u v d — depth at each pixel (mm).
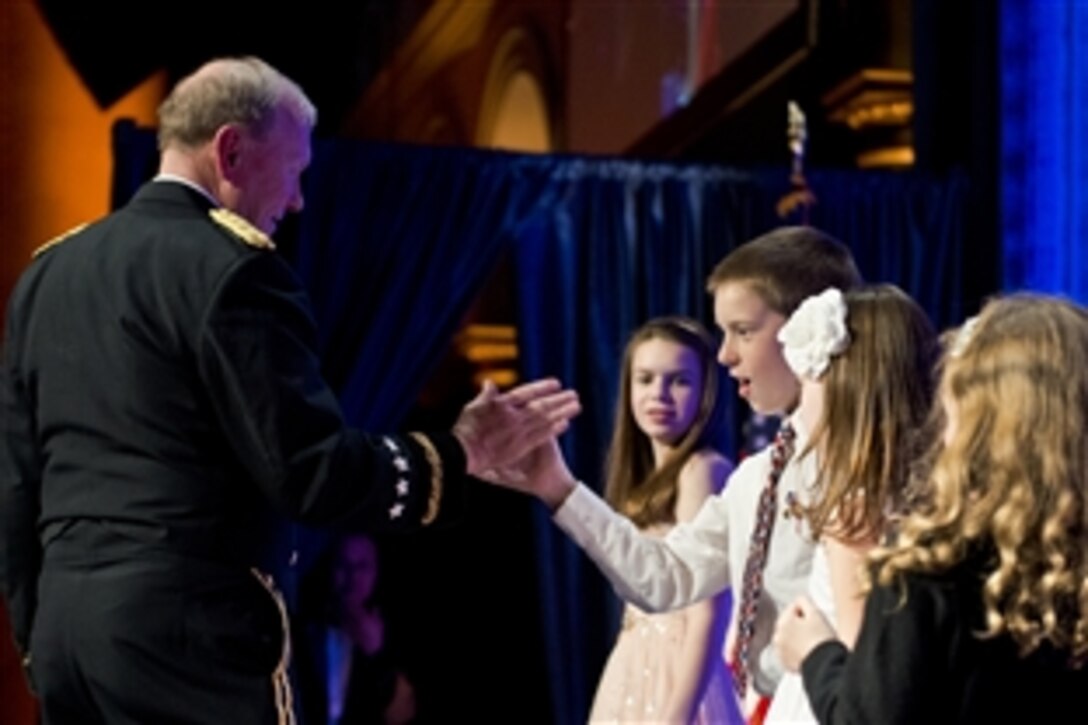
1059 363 3121
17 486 4074
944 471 3121
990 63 8562
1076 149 8211
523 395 4238
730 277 4496
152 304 3822
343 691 8242
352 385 7512
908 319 3830
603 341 7840
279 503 3729
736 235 8031
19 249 8469
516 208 7809
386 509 3881
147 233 3912
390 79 9719
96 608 3785
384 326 7586
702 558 4590
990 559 3016
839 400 3785
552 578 7824
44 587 3920
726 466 5461
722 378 7805
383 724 8383
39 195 8555
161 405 3803
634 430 5613
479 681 10281
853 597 3307
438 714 10258
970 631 2969
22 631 4133
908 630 2980
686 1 9469
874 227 8258
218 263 3791
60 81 8664
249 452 3734
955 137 8750
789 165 8539
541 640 10234
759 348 4441
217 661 3775
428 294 7648
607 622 7859
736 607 4414
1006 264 8312
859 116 8992
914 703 2953
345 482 3750
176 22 9047
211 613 3785
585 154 7984
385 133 9742
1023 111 8383
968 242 8445
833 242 4586
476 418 4168
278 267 3852
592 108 9742
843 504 3701
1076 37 8242
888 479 3691
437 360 7637
